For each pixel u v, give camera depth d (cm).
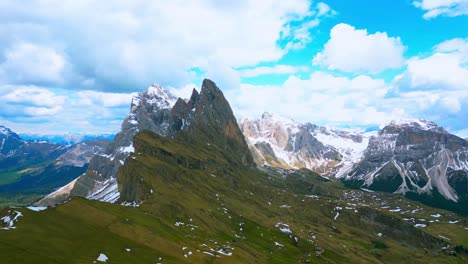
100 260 16912
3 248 15825
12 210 19812
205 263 19962
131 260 17800
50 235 18138
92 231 19788
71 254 16850
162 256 19125
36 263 15138
